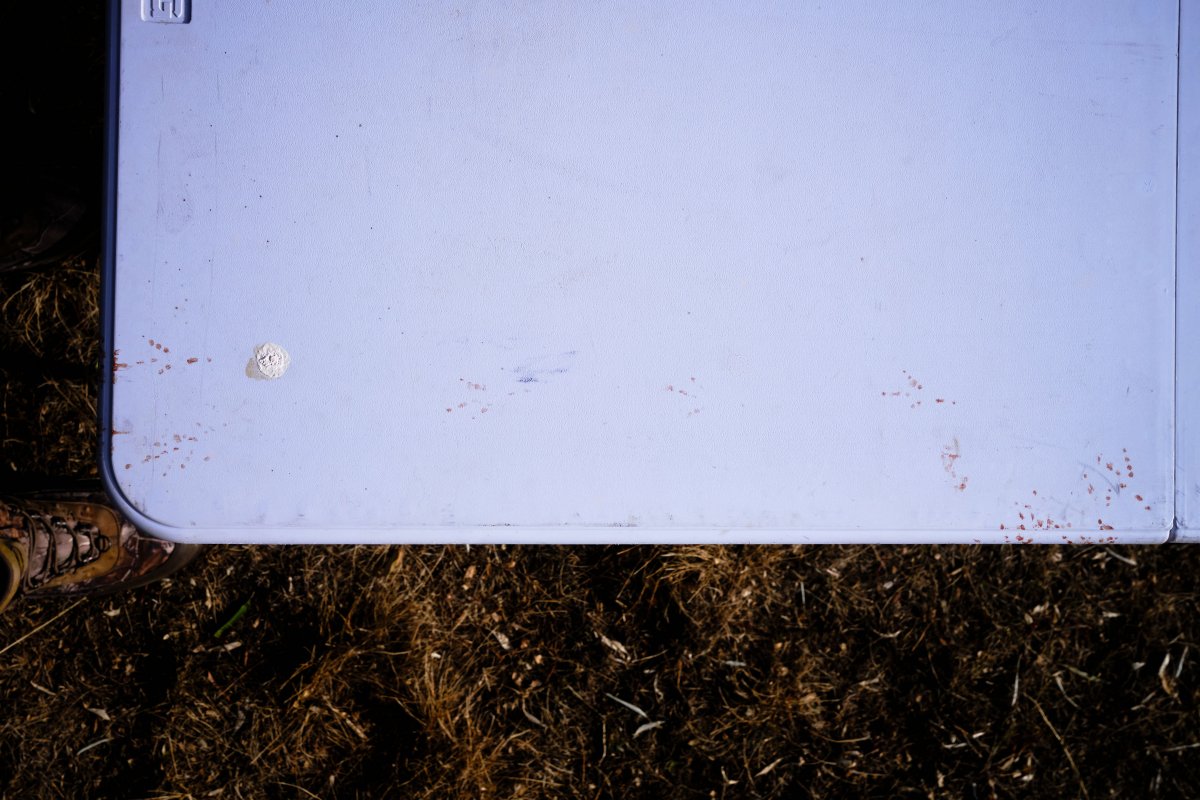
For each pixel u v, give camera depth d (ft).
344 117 2.52
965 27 2.56
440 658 3.83
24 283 3.76
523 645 3.85
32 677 3.80
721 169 2.53
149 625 3.81
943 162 2.55
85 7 3.75
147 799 3.79
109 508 3.48
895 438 2.54
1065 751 3.89
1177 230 2.56
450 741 3.80
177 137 2.51
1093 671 3.90
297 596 3.82
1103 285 2.56
